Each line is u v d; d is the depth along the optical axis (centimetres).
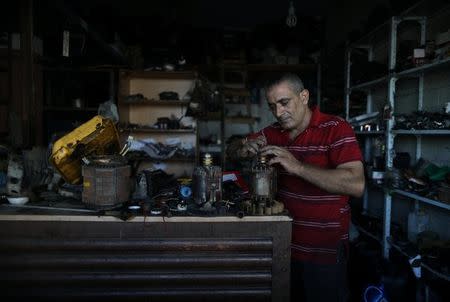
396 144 296
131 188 149
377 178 270
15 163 143
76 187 145
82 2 430
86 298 122
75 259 121
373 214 330
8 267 121
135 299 123
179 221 122
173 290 123
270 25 445
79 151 133
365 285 233
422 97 263
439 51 210
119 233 121
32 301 122
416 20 258
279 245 124
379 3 319
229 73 493
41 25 279
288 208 149
